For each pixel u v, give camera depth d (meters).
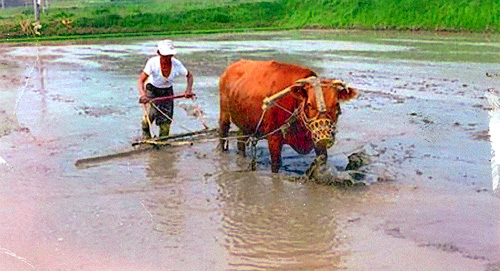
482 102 15.57
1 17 47.78
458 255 6.80
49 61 26.23
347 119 13.59
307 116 8.70
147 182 9.41
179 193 8.91
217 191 8.98
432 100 15.94
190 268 6.53
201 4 55.00
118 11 52.47
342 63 24.36
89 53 29.97
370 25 45.03
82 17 48.66
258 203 8.47
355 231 7.50
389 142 11.58
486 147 11.12
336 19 47.34
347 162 10.34
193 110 14.68
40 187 9.16
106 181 9.46
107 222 7.82
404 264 6.60
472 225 7.65
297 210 8.20
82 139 12.02
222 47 32.12
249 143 10.65
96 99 16.48
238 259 6.75
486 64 23.73
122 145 11.56
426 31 41.72
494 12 40.97
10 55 29.09
